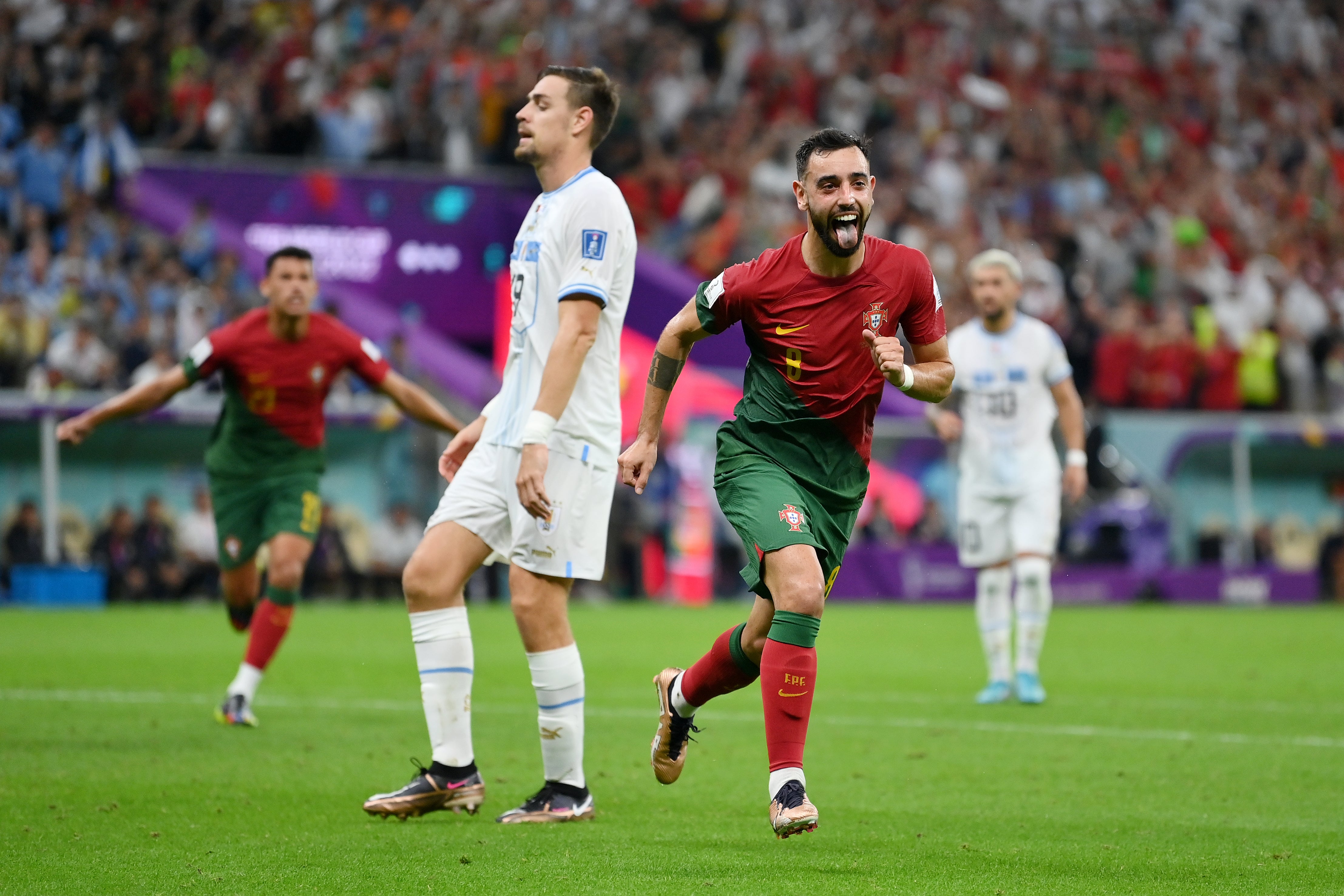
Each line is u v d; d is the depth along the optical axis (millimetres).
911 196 75938
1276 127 91562
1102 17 91625
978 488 26938
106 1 66375
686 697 14875
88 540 50125
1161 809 15812
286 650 34125
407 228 63281
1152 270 76125
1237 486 63656
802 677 13031
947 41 86000
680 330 14531
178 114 65188
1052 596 58781
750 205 71500
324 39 69938
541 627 14773
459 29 71938
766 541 13477
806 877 11961
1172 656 35906
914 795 16656
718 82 78750
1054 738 21391
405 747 19562
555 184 15023
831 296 13891
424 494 53562
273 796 15859
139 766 17734
